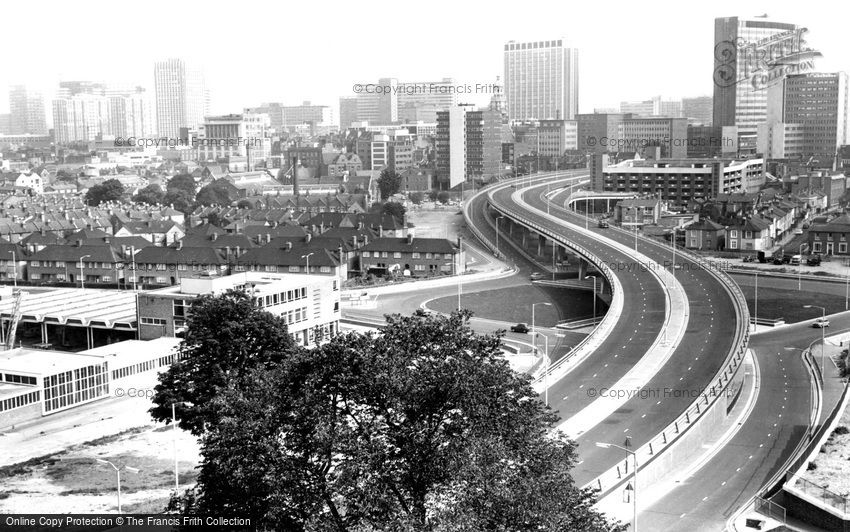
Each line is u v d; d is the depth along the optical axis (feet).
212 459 344.49
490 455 306.55
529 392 349.82
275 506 311.68
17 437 585.22
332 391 339.16
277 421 332.19
